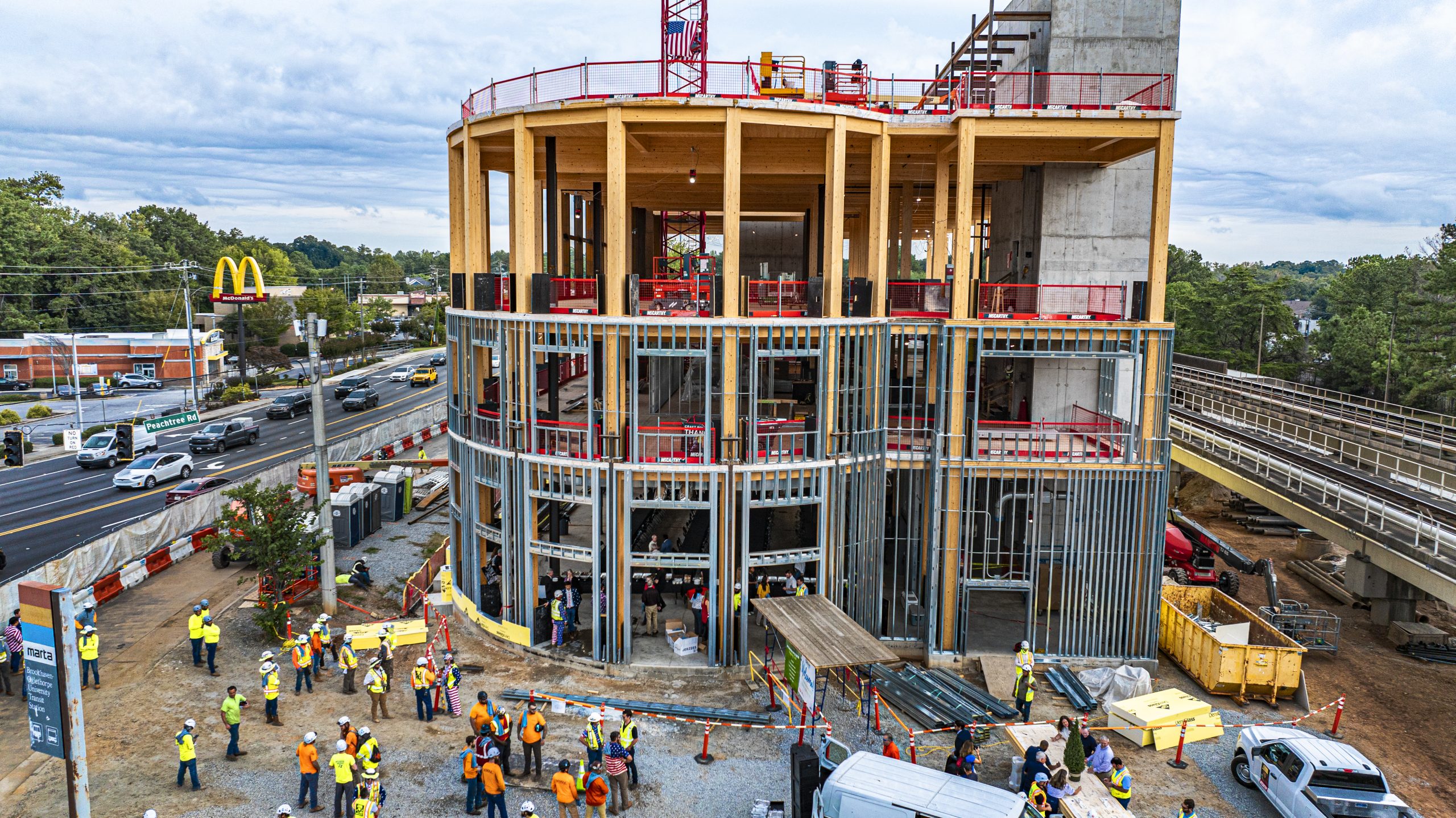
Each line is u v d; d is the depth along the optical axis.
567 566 31.92
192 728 17.97
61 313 105.62
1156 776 19.72
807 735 20.92
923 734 21.23
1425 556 25.22
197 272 134.75
